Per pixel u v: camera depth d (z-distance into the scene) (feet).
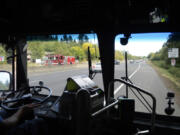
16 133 4.82
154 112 4.62
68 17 7.01
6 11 6.86
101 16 6.40
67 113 5.23
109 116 5.73
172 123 5.34
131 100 4.88
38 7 6.46
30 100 5.99
